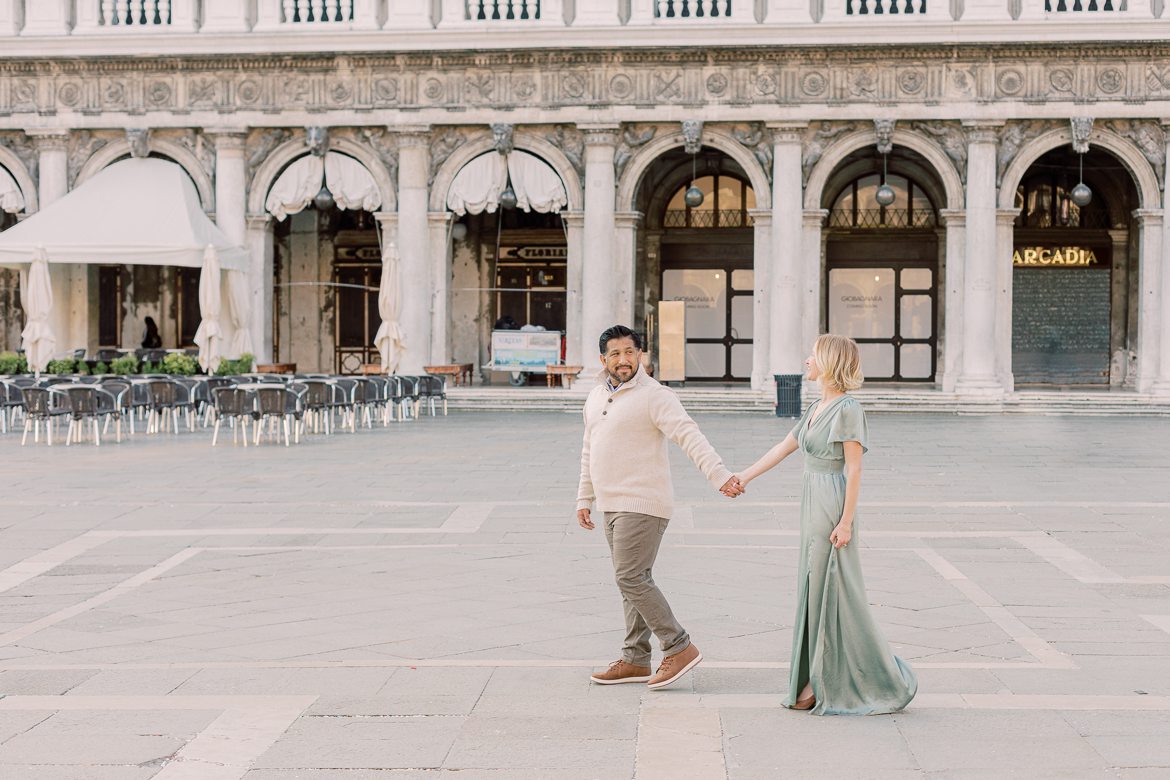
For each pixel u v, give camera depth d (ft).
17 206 124.67
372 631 34.83
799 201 117.29
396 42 118.83
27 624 35.96
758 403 115.24
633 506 29.25
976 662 31.68
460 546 47.70
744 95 116.88
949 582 41.27
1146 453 79.77
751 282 134.82
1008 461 75.15
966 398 114.21
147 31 121.08
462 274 139.74
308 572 42.96
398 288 112.37
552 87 118.83
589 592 39.73
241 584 41.11
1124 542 48.57
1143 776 23.54
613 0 117.50
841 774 23.77
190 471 69.72
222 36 120.06
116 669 31.04
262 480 66.08
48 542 48.67
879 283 134.31
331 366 140.87
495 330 125.39
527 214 138.41
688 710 27.68
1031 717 27.02
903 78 115.65
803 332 118.73
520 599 38.78
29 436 90.22
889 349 134.41
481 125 120.26
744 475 28.96
